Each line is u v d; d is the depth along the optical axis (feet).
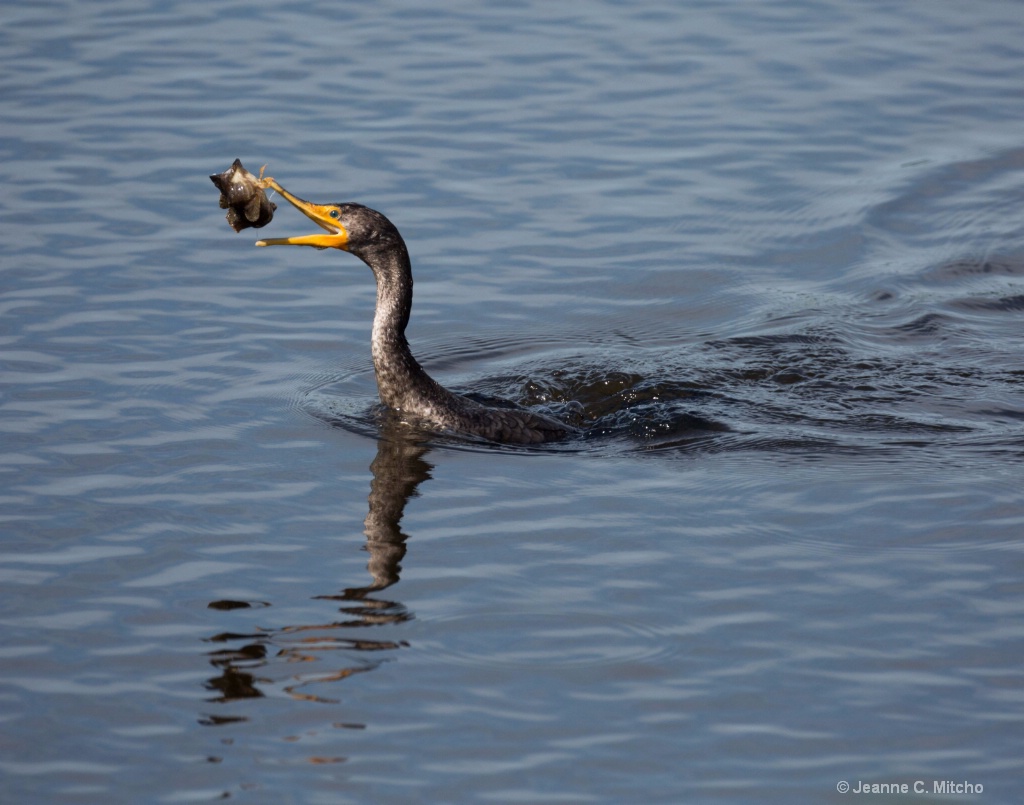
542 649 32.68
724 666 32.04
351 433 44.68
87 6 80.18
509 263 58.08
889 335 53.31
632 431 45.65
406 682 31.42
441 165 65.10
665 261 58.65
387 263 45.32
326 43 77.10
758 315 54.85
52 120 67.41
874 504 39.73
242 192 43.50
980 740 29.53
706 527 38.45
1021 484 40.91
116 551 36.81
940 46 78.79
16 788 28.04
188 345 50.29
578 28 80.02
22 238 57.31
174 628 33.45
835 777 28.40
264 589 35.22
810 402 47.62
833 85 74.18
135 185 62.13
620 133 68.74
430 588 35.29
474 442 44.55
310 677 31.58
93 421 44.34
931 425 45.73
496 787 28.12
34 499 39.37
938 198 64.03
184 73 72.84
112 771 28.58
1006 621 33.68
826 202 63.41
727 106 71.67
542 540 37.73
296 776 28.43
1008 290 57.21
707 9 83.05
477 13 81.87
